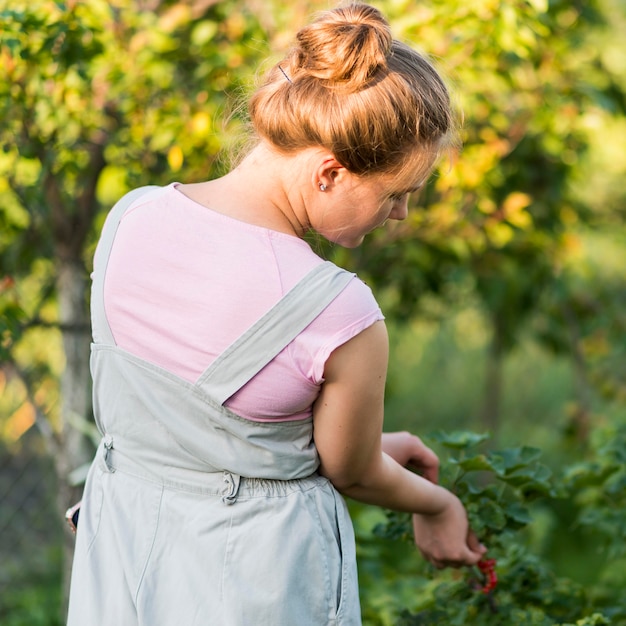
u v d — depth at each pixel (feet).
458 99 8.81
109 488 5.95
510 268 15.51
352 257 13.24
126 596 5.66
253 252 5.44
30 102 10.43
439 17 10.72
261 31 11.70
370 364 5.46
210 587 5.51
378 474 6.13
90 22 10.15
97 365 5.94
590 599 9.86
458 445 7.80
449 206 12.80
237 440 5.58
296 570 5.59
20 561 16.97
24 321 11.54
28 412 16.57
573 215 16.94
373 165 5.41
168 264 5.57
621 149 17.58
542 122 13.03
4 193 12.10
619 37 19.01
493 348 20.16
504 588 8.56
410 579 10.78
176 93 11.56
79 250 12.04
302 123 5.38
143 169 11.74
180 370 5.54
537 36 12.38
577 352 18.16
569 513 19.81
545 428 26.81
